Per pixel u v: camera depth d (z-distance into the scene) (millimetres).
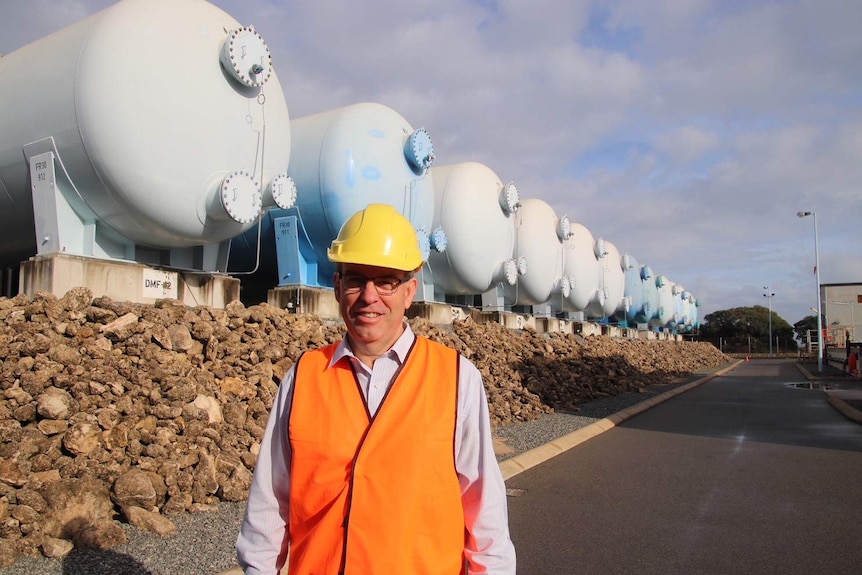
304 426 2232
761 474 7949
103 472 5398
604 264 35438
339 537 2096
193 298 10281
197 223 9586
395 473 2113
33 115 9188
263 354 8539
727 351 86312
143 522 5098
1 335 6250
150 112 8867
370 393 2273
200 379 7191
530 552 5191
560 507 6453
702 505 6562
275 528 2322
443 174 18828
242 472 6137
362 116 13438
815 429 11805
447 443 2193
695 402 16859
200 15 9695
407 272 2328
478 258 18438
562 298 28203
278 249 13242
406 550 2068
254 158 10102
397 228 2338
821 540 5523
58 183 9172
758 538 5562
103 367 6422
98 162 8781
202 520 5406
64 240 9219
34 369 5945
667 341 46062
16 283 12547
